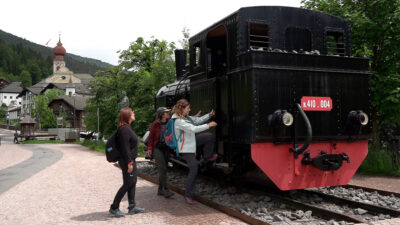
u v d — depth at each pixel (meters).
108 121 23.27
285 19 5.96
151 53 30.16
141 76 22.55
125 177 5.09
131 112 5.17
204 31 6.68
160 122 6.47
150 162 11.97
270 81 5.21
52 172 10.33
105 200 6.25
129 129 5.05
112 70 24.02
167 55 21.00
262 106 5.13
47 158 15.78
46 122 63.44
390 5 9.42
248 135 5.22
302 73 5.46
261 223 4.32
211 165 6.66
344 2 10.59
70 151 20.78
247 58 5.27
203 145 6.38
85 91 98.94
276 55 5.30
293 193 6.09
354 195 6.17
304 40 6.28
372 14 9.97
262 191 6.36
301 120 5.37
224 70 7.18
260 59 5.18
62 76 123.62
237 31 5.63
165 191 6.43
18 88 146.50
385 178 8.43
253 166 6.00
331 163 5.38
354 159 5.85
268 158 5.25
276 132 5.20
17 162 14.14
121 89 22.58
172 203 5.88
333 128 5.64
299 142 5.42
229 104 5.82
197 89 7.04
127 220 4.88
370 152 9.88
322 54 6.22
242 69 5.36
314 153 5.54
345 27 6.55
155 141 6.43
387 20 9.39
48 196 6.67
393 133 11.69
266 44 6.31
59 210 5.53
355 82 5.91
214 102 6.30
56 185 7.92
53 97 75.31
